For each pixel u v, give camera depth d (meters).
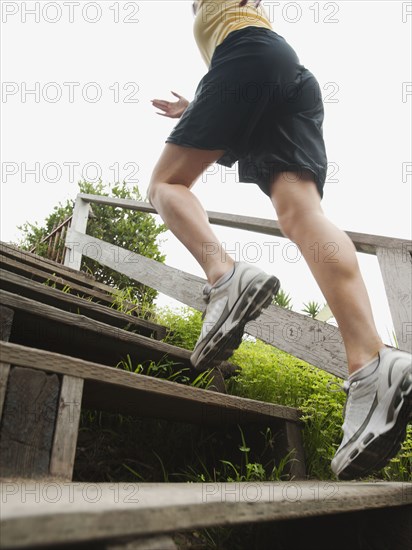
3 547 0.41
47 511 0.47
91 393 1.16
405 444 1.59
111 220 4.48
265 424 1.57
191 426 1.66
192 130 1.25
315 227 1.16
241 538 1.12
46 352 0.95
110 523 0.50
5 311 1.20
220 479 1.54
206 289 1.21
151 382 1.15
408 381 0.94
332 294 1.09
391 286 1.60
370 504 0.91
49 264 2.83
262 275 1.11
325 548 1.10
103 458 1.44
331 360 1.70
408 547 1.01
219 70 1.26
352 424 1.04
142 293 3.61
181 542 1.06
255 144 1.32
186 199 1.23
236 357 2.17
